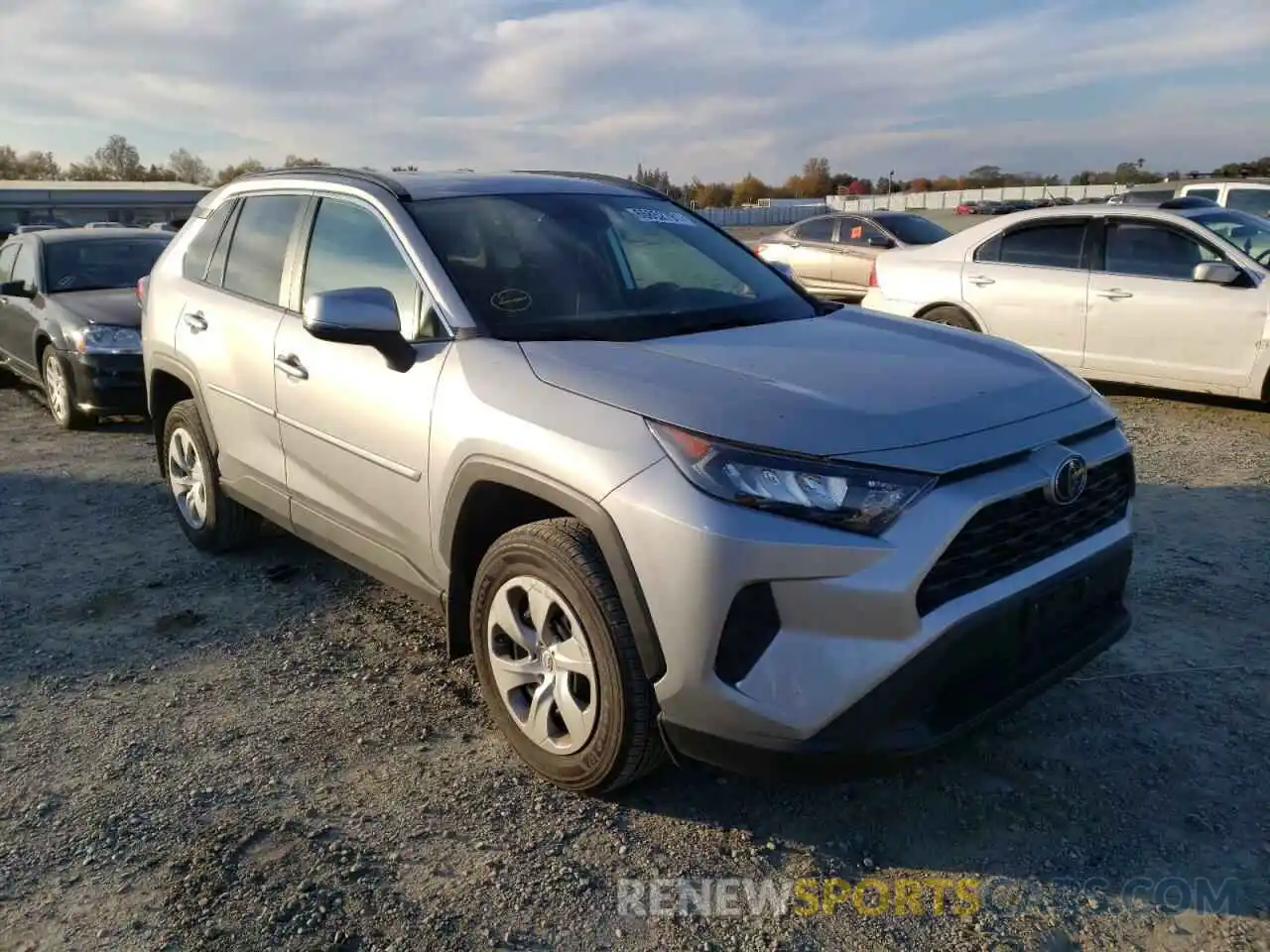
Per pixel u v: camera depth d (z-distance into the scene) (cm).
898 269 936
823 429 256
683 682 257
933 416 269
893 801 300
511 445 288
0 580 480
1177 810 292
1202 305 754
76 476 669
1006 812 293
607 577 272
